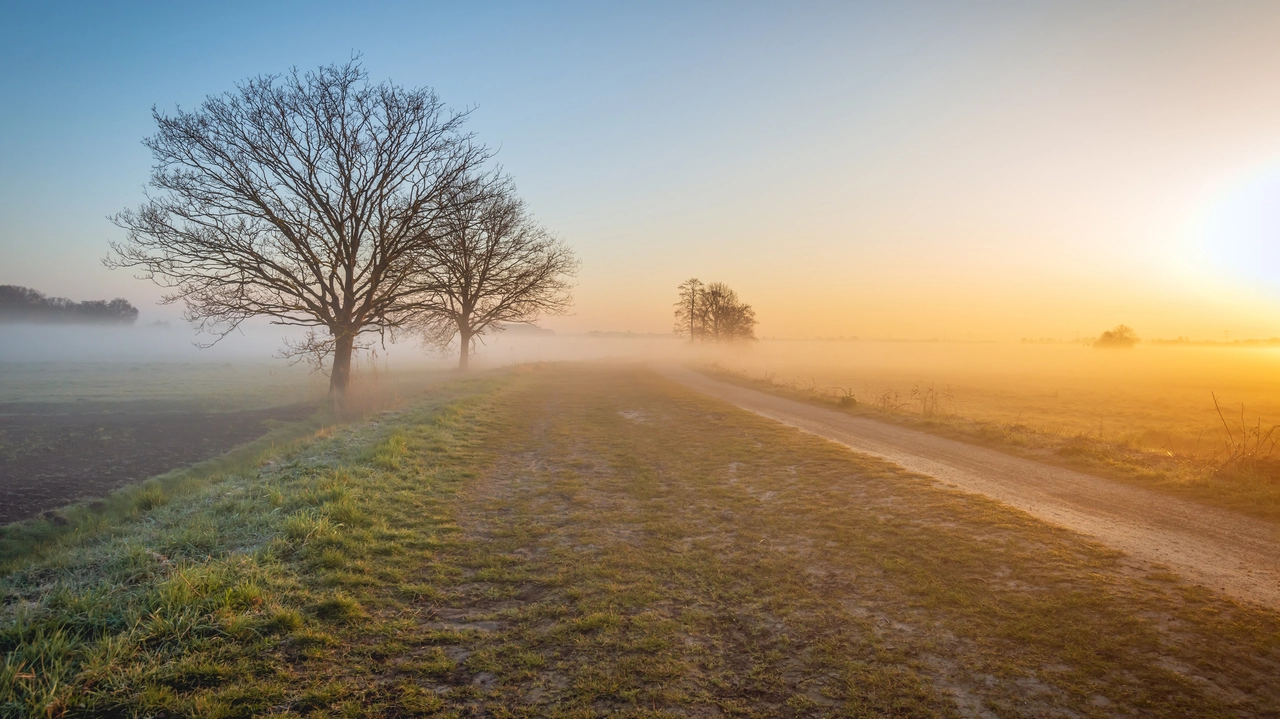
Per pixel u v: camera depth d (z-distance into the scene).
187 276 18.64
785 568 5.94
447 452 11.93
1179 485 9.25
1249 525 7.22
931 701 3.67
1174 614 4.71
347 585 5.33
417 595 5.25
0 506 9.17
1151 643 4.28
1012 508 7.83
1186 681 3.79
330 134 20.16
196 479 10.42
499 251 36.19
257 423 18.02
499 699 3.70
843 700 3.71
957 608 4.93
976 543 6.44
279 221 19.34
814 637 4.53
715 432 14.90
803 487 9.21
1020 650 4.24
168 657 3.87
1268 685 3.73
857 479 9.58
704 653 4.31
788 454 11.84
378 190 21.08
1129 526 7.14
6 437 14.91
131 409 20.72
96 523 7.92
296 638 4.26
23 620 4.15
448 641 4.44
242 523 6.77
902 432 15.38
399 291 22.53
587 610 5.01
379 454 10.57
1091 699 3.64
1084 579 5.43
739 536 6.96
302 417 19.17
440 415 15.80
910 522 7.25
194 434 16.08
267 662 3.94
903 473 9.92
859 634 4.55
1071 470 10.66
